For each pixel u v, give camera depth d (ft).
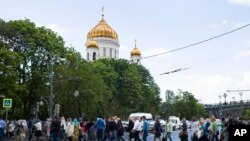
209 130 81.05
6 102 114.21
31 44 198.18
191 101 453.58
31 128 131.44
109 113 256.32
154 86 360.07
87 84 200.64
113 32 456.45
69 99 196.75
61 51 215.51
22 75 200.03
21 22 201.77
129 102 313.94
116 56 456.04
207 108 555.28
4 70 168.45
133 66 332.39
